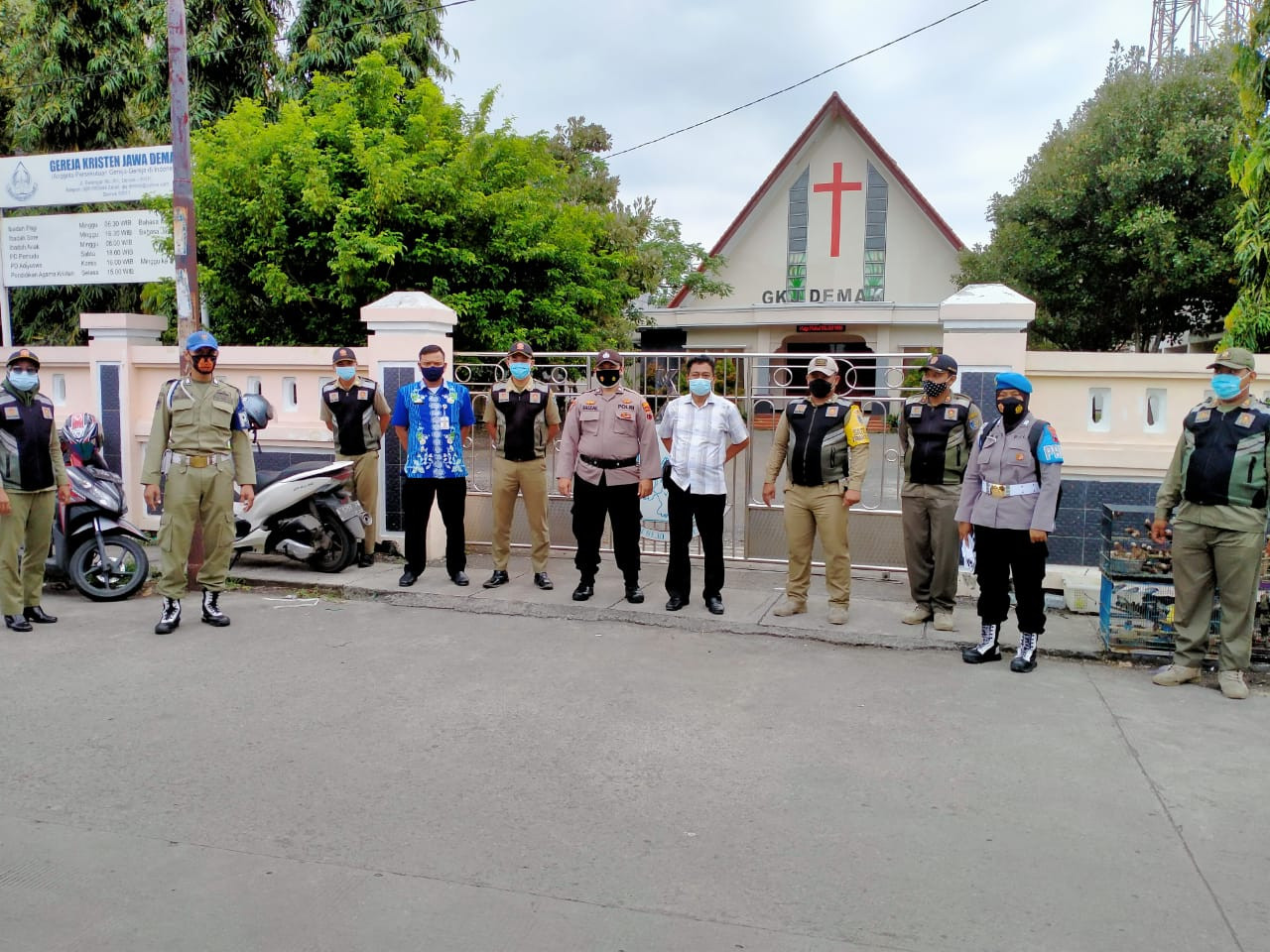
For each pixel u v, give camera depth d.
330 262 11.95
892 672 5.86
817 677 5.75
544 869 3.53
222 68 16.97
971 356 7.27
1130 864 3.59
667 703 5.28
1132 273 19.55
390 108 14.01
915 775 4.36
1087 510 7.32
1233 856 3.65
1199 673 5.77
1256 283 7.98
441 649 6.30
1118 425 7.30
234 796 4.11
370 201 12.26
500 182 14.09
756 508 8.46
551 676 5.73
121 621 6.93
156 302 13.79
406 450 7.75
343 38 17.44
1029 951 3.04
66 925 3.15
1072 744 4.73
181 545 6.65
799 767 4.45
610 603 7.25
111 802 4.05
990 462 5.89
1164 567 5.97
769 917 3.22
